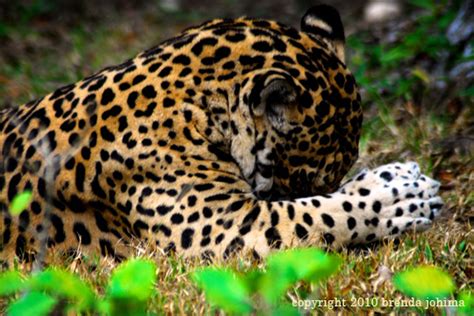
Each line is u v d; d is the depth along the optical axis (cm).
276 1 2652
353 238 969
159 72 1006
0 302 869
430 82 1542
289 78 987
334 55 1065
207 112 995
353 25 2150
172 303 840
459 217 1153
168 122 985
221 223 950
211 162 987
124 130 987
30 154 1020
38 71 1962
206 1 2731
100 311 772
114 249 997
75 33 2302
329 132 1028
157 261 927
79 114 1011
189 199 962
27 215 1012
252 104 982
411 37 1623
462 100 1487
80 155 995
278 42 1027
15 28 2347
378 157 1330
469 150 1331
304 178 1039
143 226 971
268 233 944
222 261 928
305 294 856
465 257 984
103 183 986
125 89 1005
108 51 2102
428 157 1306
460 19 1620
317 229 952
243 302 653
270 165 1006
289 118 1003
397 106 1512
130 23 2434
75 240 1002
